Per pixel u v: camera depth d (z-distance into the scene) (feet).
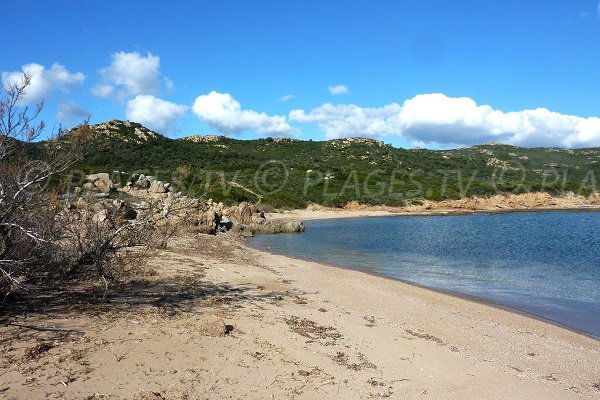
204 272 39.58
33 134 21.45
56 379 15.65
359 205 187.32
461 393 18.80
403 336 26.55
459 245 85.05
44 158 22.43
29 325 20.30
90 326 20.85
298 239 93.97
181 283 33.04
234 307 27.91
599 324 32.78
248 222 113.19
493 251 76.89
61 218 24.11
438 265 61.36
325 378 18.58
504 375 21.52
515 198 214.28
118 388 15.56
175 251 50.88
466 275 53.62
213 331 21.77
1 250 20.70
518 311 36.29
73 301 24.58
